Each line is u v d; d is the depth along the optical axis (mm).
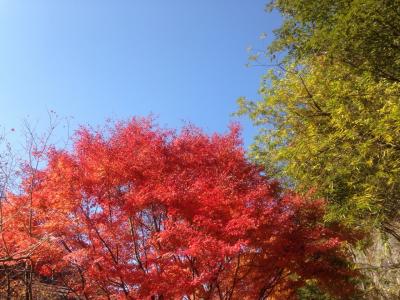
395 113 8305
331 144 10211
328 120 11500
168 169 13469
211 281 11961
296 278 15078
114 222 12141
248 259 13430
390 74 10422
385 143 9391
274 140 14352
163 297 11805
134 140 13320
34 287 14961
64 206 11922
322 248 13078
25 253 10867
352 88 10172
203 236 11414
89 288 12672
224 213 12008
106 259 11594
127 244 12180
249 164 14656
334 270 14430
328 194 11547
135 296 11383
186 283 11094
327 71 11688
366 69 10320
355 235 13828
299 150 11023
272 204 13016
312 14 11156
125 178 12461
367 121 9086
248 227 11391
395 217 11648
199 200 12031
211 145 14523
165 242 12055
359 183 10242
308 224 13766
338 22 9836
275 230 12711
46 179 12633
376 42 9969
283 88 13492
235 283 13492
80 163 12484
